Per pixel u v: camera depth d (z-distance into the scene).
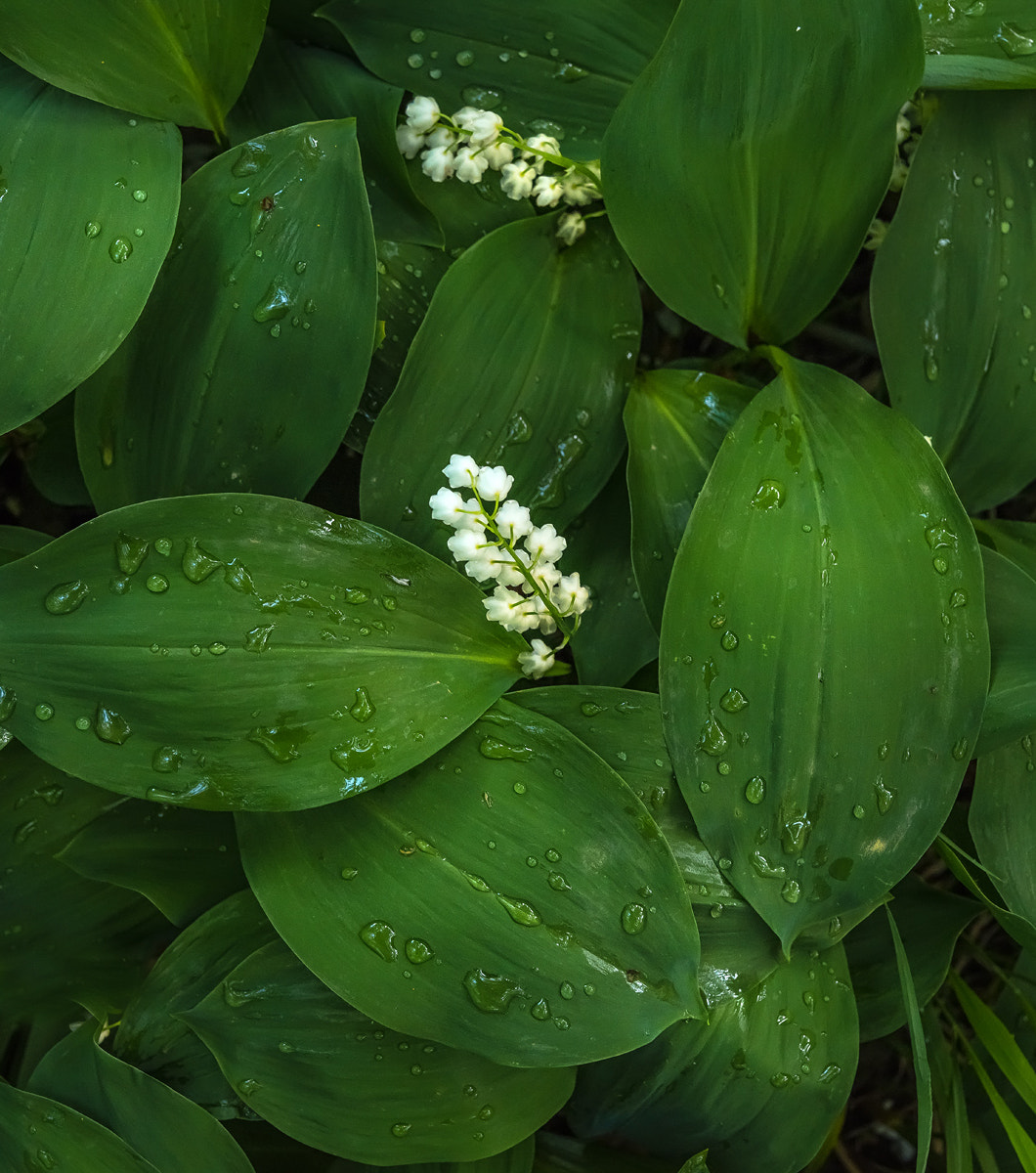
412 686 0.70
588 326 0.74
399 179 0.75
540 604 0.70
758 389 0.76
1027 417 0.76
